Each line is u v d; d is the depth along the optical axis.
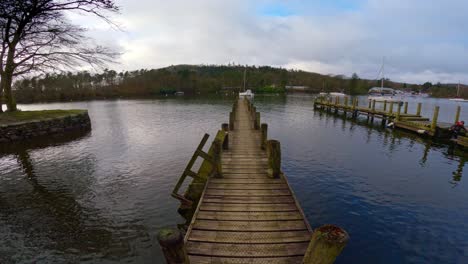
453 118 30.69
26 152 13.71
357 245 5.93
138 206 7.62
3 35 15.44
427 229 6.57
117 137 18.02
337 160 12.38
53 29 15.52
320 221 6.95
